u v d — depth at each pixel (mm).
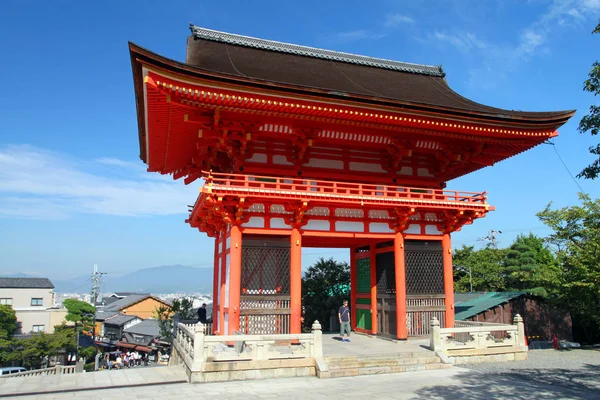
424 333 20844
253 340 15562
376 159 21734
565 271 26891
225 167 21969
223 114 17609
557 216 28641
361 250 25062
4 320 52969
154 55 14195
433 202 20281
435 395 12914
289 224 19328
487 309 27500
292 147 19938
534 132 20422
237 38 24844
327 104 17172
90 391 13984
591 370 17031
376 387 13992
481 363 18531
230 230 18734
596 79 13422
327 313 33219
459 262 49812
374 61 27953
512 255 46188
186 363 16953
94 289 93188
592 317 26453
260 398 12656
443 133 20062
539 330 28562
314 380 15117
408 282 20969
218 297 23031
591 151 13711
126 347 69375
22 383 15234
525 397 12648
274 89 16219
